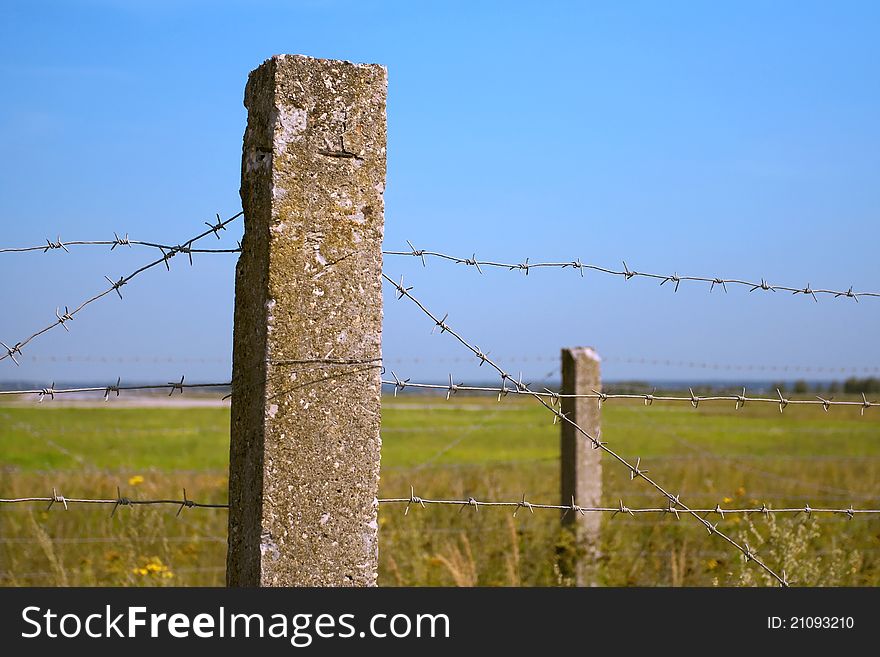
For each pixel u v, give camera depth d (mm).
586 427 10281
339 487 4484
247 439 4516
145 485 14250
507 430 40094
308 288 4461
